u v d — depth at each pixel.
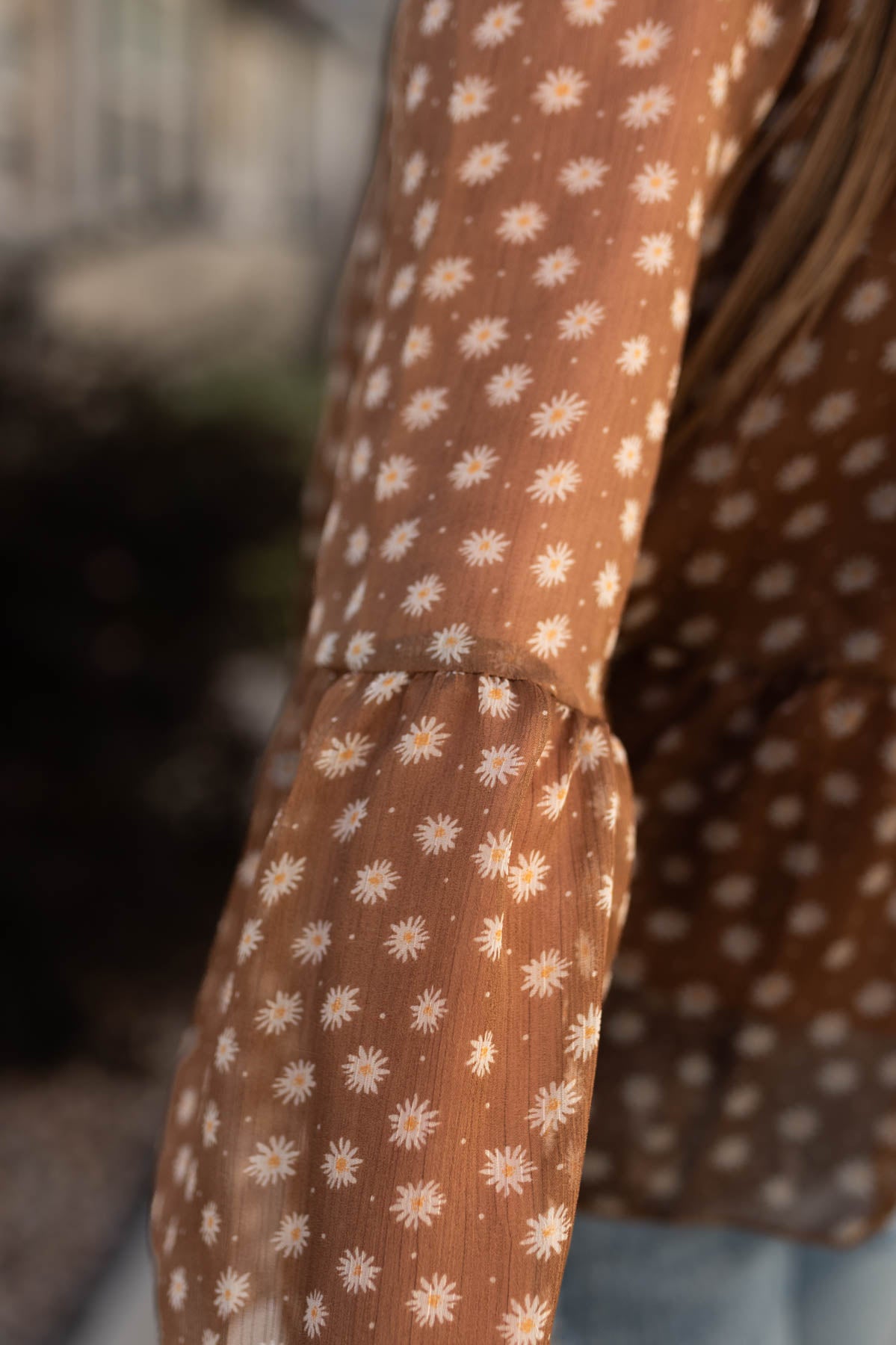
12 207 6.91
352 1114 0.74
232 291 7.96
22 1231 3.30
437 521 0.79
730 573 0.96
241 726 4.91
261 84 9.67
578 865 0.78
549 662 0.77
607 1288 1.07
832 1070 1.03
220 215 9.12
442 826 0.76
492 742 0.76
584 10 0.81
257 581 4.66
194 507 4.59
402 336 0.82
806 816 0.99
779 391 0.92
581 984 0.77
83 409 4.65
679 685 1.00
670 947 1.03
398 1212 0.73
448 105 0.82
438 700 0.77
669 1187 1.05
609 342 0.79
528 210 0.80
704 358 0.91
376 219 1.04
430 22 0.84
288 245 9.48
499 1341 0.73
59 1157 3.72
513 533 0.78
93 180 7.65
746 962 1.02
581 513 0.78
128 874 4.48
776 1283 1.07
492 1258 0.73
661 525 0.95
